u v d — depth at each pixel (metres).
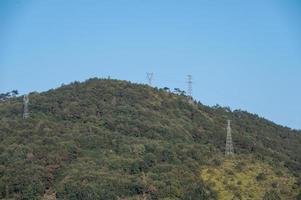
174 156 174.62
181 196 153.75
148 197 152.12
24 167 161.62
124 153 175.12
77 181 153.62
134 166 166.25
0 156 167.75
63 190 151.12
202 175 168.12
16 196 153.50
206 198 155.25
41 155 168.25
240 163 178.12
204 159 177.50
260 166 180.50
